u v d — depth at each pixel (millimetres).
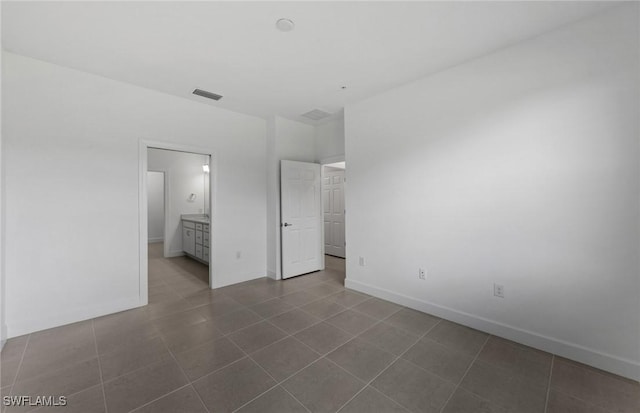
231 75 2742
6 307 2279
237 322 2617
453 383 1740
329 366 1919
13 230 2312
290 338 2311
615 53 1797
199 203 6168
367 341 2258
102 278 2764
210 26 1984
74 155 2604
